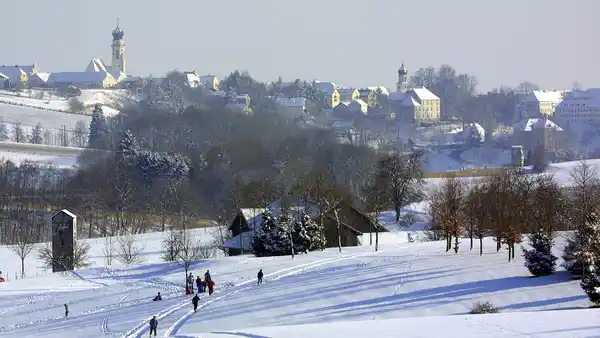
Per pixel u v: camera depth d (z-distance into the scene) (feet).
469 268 586.86
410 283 551.18
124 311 549.95
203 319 506.89
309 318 489.26
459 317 393.29
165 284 629.92
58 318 549.95
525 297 502.38
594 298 480.64
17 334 512.22
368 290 541.34
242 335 387.96
